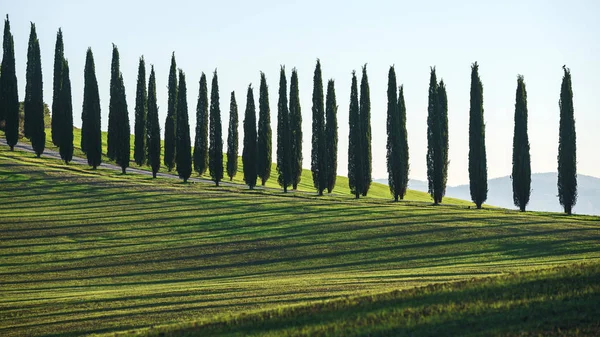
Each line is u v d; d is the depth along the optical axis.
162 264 58.12
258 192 91.56
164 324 35.66
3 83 110.38
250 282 49.28
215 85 98.56
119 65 114.88
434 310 30.48
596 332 26.73
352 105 93.69
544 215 78.50
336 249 61.50
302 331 29.36
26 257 59.88
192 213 75.75
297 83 99.31
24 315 40.56
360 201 87.00
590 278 32.88
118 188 86.69
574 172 81.19
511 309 29.77
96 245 63.78
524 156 83.88
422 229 67.75
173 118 109.31
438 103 89.19
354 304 32.69
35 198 79.88
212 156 97.62
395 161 90.19
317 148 95.19
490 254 57.84
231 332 30.47
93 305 42.34
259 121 102.19
